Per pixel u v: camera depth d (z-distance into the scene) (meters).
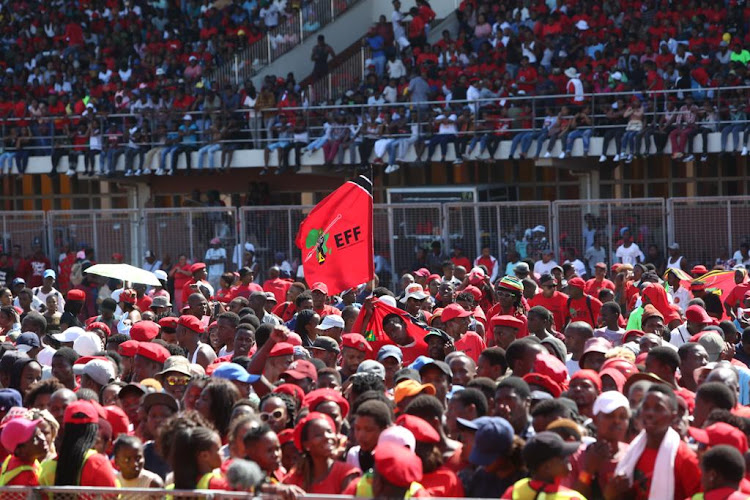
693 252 62.25
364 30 92.62
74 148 83.25
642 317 31.58
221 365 23.53
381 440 17.12
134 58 90.88
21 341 32.25
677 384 25.48
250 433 17.89
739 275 44.50
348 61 88.12
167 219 69.88
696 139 70.06
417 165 79.31
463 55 81.56
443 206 65.62
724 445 16.34
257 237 68.56
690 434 17.70
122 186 90.12
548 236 64.25
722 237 61.78
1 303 45.12
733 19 77.19
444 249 65.56
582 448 18.11
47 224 71.50
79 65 91.06
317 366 26.12
